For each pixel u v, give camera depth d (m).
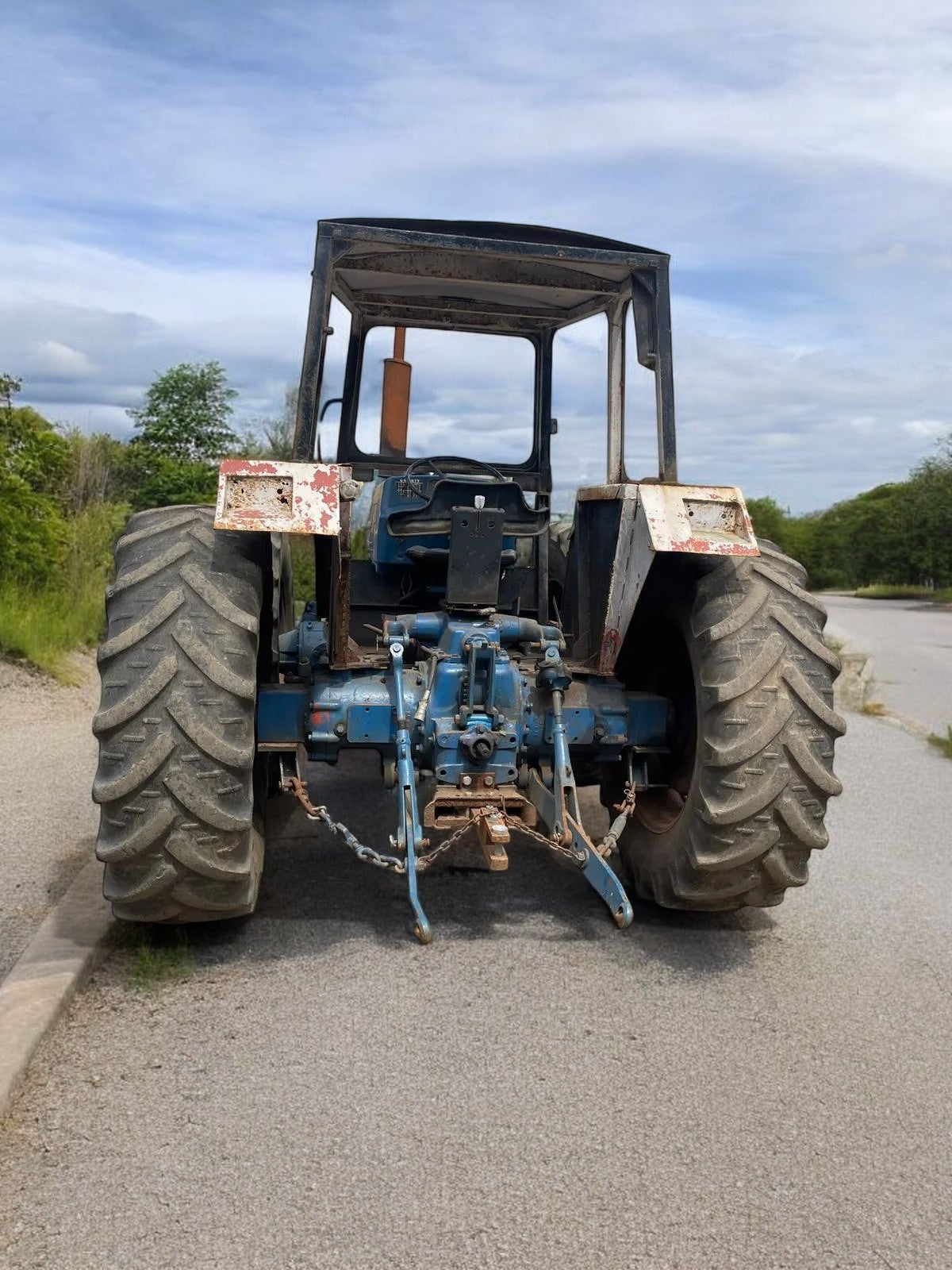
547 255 4.24
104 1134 2.68
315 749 4.12
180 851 3.41
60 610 10.13
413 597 5.02
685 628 4.02
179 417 19.69
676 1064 3.13
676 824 4.03
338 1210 2.43
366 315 5.73
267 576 4.14
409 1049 3.14
